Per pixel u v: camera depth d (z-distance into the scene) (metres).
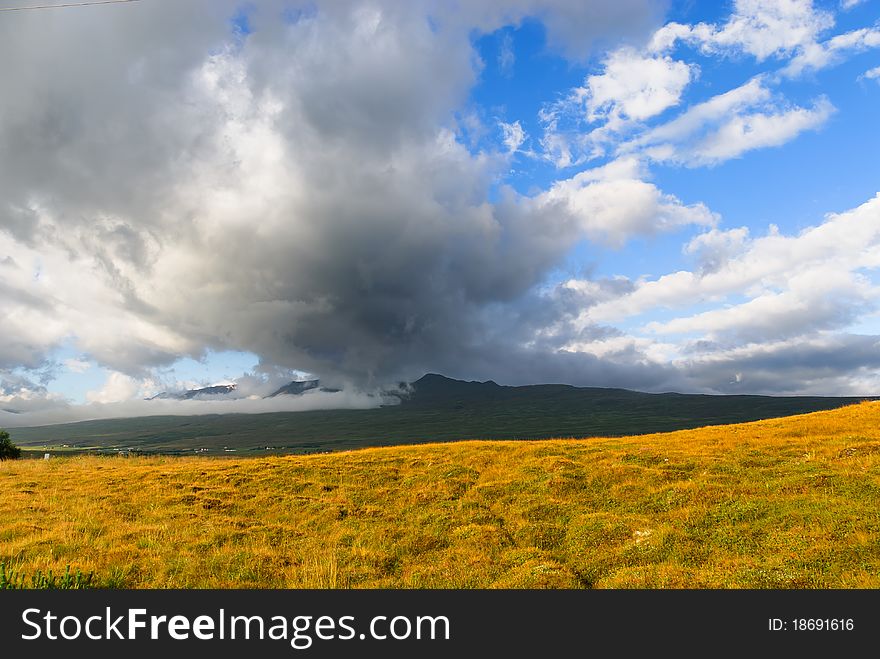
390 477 34.84
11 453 63.94
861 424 39.06
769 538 20.38
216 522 26.27
